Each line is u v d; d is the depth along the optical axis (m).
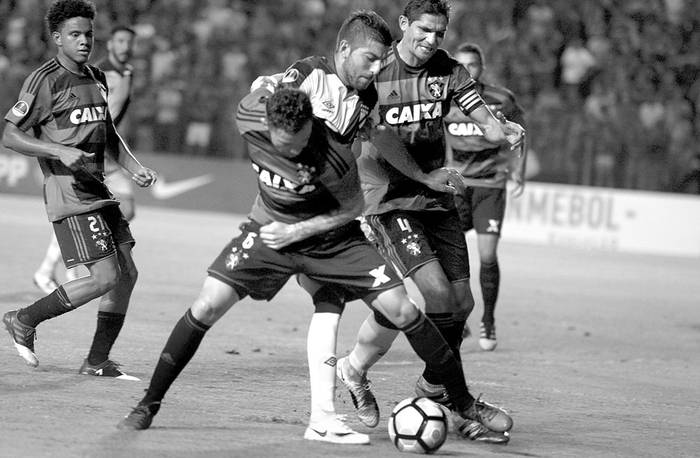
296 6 88.44
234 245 18.55
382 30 18.41
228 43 85.00
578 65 78.38
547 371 29.38
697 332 39.47
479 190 33.47
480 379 27.39
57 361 25.08
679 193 70.50
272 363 27.05
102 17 86.25
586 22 81.56
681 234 70.25
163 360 18.50
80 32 23.12
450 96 22.31
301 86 18.38
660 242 70.69
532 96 77.75
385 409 22.66
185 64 83.06
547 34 80.75
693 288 53.72
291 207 18.33
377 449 18.64
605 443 20.48
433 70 22.06
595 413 23.77
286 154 17.70
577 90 77.81
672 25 80.44
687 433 22.08
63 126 23.31
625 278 56.09
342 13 87.62
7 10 87.75
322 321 19.28
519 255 64.25
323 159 17.88
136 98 81.69
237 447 17.81
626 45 79.50
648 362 32.25
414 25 21.39
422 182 21.98
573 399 25.38
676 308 45.94
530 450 19.45
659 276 58.06
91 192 23.64
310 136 17.78
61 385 22.33
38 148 22.44
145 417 18.61
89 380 23.11
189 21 87.25
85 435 17.95
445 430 18.55
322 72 18.53
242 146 80.25
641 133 71.31
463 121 33.34
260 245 18.38
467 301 22.77
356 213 18.44
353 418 21.73
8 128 22.83
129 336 29.55
